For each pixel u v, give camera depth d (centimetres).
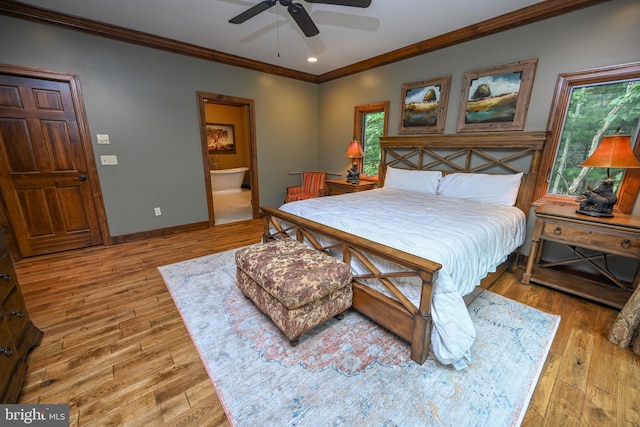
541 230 238
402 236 178
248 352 166
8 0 248
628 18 219
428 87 353
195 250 333
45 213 306
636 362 159
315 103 530
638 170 226
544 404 132
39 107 286
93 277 262
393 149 407
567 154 268
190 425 122
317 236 227
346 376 148
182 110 377
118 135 333
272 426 121
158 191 374
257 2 252
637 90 226
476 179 302
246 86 433
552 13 250
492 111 302
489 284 234
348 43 347
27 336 162
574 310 211
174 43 346
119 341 175
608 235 206
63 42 286
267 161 486
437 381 145
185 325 192
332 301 179
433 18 279
